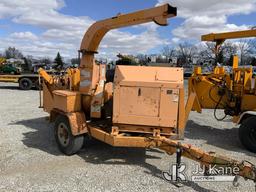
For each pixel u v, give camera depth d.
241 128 7.29
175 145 5.20
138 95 5.63
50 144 7.25
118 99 5.69
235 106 8.10
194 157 5.02
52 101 7.96
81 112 6.45
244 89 7.90
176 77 5.68
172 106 5.59
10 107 12.76
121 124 5.77
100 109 6.34
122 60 8.59
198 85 8.77
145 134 5.79
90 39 6.54
